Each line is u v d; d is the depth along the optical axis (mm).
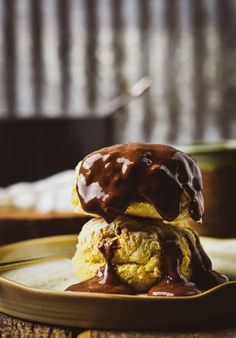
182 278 301
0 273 335
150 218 319
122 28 1083
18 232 487
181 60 1086
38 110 1084
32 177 959
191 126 1095
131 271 304
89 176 307
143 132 1100
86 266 320
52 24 1077
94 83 1089
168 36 1083
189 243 325
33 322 272
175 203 299
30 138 956
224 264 361
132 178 298
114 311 254
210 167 451
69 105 1089
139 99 1095
